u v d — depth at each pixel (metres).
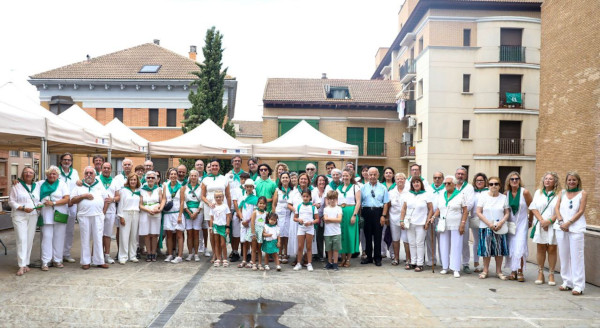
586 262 7.45
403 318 5.40
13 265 7.96
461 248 7.86
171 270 7.88
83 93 28.38
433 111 25.53
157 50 31.47
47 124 8.24
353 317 5.41
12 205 7.17
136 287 6.60
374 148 31.41
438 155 25.58
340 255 9.64
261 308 5.71
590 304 6.07
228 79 27.69
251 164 9.72
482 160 25.31
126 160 8.70
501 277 7.64
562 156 14.40
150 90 28.33
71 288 6.46
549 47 15.23
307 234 8.21
